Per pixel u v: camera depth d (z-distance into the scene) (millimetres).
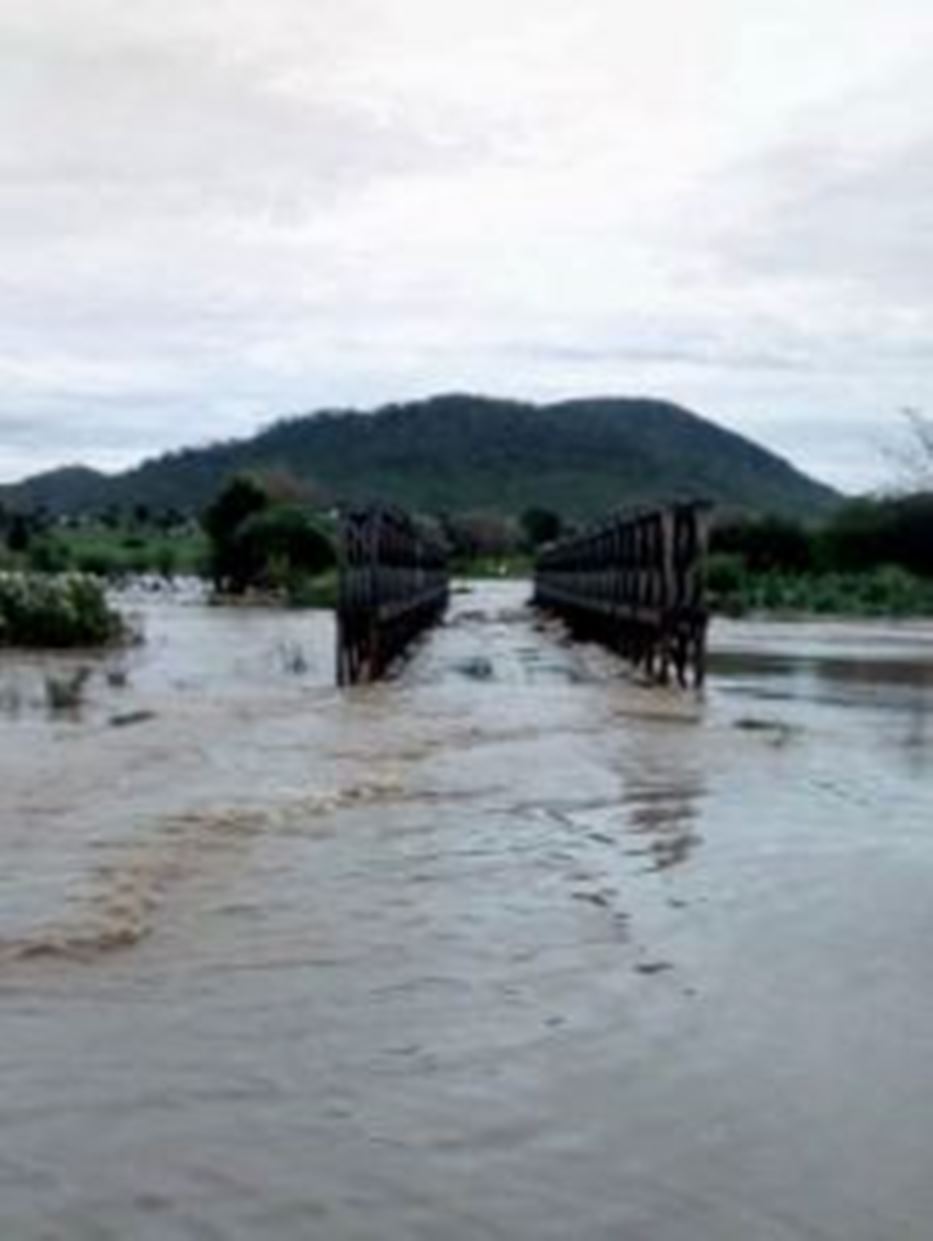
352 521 23812
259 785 12461
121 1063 6102
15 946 7641
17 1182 5031
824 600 53938
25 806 11305
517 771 13602
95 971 7285
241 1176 5105
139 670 25047
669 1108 5727
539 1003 6930
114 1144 5336
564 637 38750
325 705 19188
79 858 9555
